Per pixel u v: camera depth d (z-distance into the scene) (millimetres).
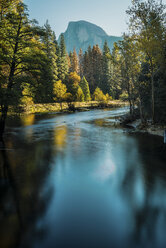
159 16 19891
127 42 23188
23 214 5613
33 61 16828
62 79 70688
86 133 21375
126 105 76375
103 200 6531
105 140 17375
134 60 22797
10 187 7539
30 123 30484
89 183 7973
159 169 9680
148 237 4707
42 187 7559
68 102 57375
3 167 10039
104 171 9453
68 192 7102
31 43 17125
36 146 15125
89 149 14094
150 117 27969
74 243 4449
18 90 17078
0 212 5715
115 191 7211
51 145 15500
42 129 24562
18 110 17547
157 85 25453
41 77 18828
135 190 7293
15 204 6199
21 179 8383
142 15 20453
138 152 13062
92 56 98312
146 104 30062
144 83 27422
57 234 4730
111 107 71188
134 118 30734
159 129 20672
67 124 29281
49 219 5371
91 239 4590
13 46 17766
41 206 6082
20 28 17641
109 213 5723
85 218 5438
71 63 102812
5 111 16297
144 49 20891
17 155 12414
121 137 18656
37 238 4602
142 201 6461
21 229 4914
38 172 9297
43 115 43156
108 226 5090
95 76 98750
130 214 5672
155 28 20031
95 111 55062
